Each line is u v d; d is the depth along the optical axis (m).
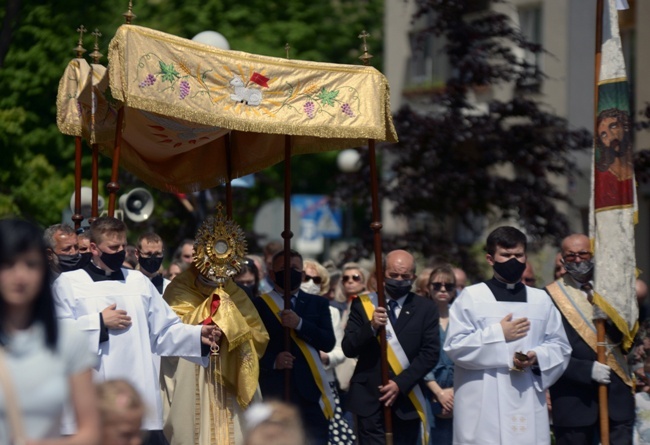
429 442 17.83
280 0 48.00
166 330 14.91
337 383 19.98
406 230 30.83
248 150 18.55
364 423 16.86
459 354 15.77
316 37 49.44
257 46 45.12
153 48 14.73
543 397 15.98
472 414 15.85
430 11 30.14
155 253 17.50
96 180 16.89
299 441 8.14
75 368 8.92
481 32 29.28
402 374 16.73
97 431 8.68
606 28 17.45
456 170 29.17
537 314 15.96
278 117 15.66
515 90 31.31
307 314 17.59
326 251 41.00
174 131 16.86
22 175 34.19
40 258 8.87
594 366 16.17
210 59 15.26
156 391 14.40
